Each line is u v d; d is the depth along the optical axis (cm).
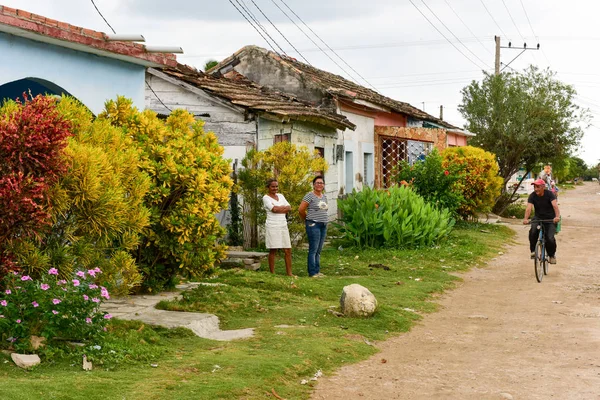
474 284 1327
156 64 1161
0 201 643
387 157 2764
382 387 647
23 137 658
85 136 830
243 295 1013
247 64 2356
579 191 6988
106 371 624
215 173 1027
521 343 844
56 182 726
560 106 3131
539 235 1395
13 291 661
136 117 987
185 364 661
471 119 3250
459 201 2303
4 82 903
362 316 942
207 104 1681
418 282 1285
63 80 1003
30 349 639
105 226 782
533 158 3241
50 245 764
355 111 2442
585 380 672
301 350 740
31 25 893
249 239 1595
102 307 908
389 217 1695
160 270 1017
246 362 673
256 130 1656
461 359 765
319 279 1242
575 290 1245
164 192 954
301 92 2280
